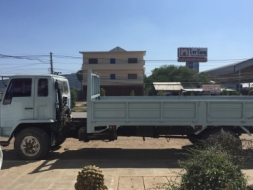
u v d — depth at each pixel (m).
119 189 5.10
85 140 8.34
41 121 7.86
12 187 5.30
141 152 9.09
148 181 5.57
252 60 62.47
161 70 79.56
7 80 8.03
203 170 3.76
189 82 65.62
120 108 7.89
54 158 8.27
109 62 55.94
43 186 5.33
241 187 3.77
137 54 55.47
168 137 8.49
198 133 8.03
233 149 5.97
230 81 76.12
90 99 7.89
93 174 4.03
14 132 8.14
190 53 63.81
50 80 8.01
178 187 4.10
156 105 7.88
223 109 7.89
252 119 7.88
